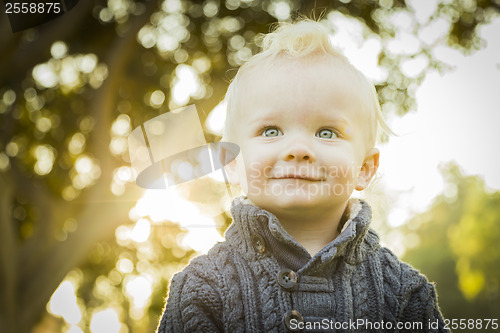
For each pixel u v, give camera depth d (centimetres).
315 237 130
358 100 128
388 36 642
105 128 640
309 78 124
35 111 721
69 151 719
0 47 588
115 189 641
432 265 2486
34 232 672
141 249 691
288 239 124
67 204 686
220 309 129
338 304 127
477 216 2192
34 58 629
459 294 2269
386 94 617
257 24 666
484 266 2134
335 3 607
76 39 690
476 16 689
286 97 123
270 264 128
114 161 645
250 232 128
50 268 642
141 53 682
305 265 125
